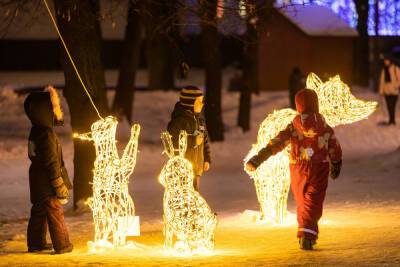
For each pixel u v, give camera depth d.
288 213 15.22
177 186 11.24
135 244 12.13
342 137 34.69
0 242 13.48
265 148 10.99
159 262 10.03
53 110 11.74
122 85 38.25
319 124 10.90
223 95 50.34
